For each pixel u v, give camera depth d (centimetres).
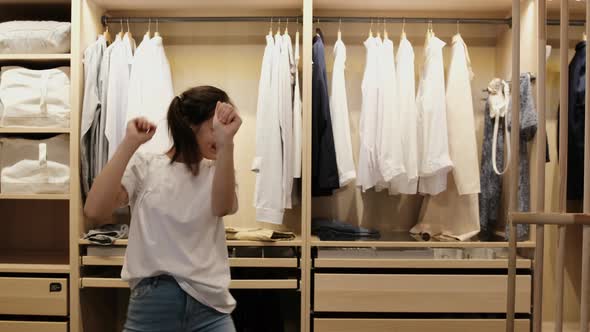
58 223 272
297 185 251
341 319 218
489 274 223
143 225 127
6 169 228
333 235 235
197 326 128
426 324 218
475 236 242
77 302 223
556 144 254
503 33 256
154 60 236
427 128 229
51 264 230
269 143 230
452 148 231
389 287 218
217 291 129
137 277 126
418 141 238
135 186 130
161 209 126
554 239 254
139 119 126
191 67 269
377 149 232
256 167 228
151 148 229
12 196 225
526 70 232
